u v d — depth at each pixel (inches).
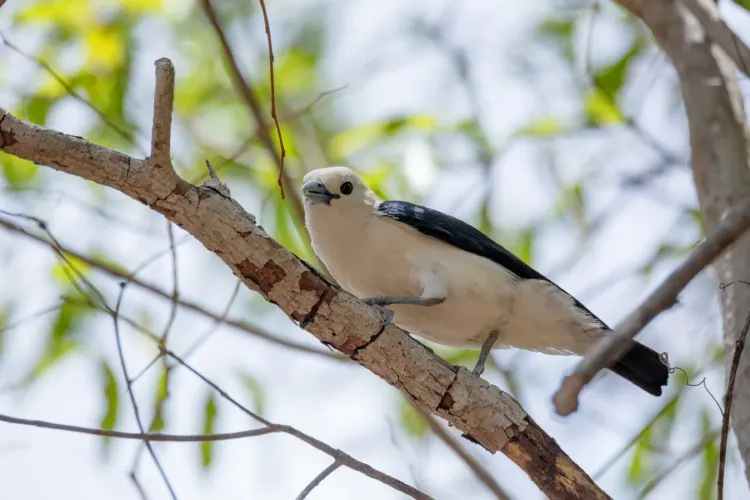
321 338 298.5
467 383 300.2
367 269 381.7
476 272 366.9
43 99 468.8
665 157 500.7
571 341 377.1
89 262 419.2
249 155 510.3
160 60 261.7
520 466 303.7
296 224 451.8
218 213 277.1
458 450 412.5
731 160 380.8
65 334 448.8
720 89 400.2
